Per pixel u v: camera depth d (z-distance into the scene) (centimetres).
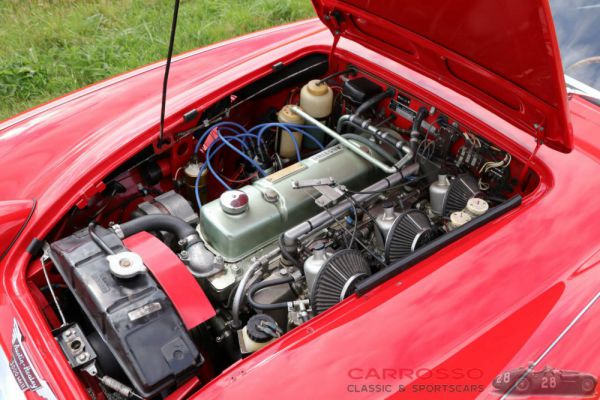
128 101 288
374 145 277
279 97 329
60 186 240
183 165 290
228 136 295
